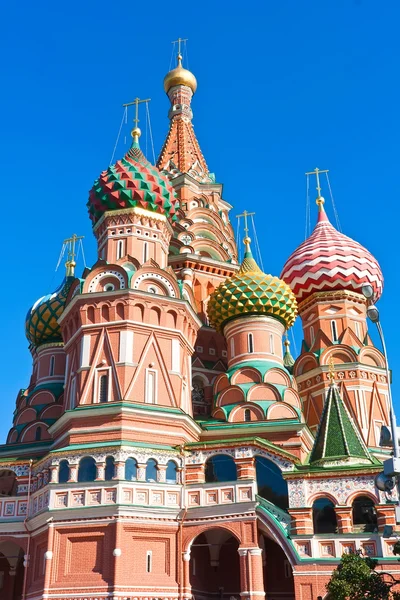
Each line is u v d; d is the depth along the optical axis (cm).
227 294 4253
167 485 3272
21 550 3816
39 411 4300
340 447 3231
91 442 3378
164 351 3672
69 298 4022
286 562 3688
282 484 3331
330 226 5531
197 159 5759
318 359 4794
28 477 3612
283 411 3862
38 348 4728
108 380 3500
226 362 4603
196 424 3706
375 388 4709
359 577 2078
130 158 4403
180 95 6106
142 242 4062
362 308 5147
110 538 3084
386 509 2939
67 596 3030
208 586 3572
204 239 5091
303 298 5194
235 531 3125
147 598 3031
